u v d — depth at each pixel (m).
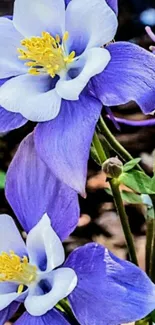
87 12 0.20
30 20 0.21
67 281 0.19
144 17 0.75
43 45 0.21
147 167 0.62
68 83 0.20
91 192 0.59
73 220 0.21
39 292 0.21
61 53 0.21
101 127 0.22
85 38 0.21
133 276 0.19
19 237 0.21
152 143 0.64
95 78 0.20
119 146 0.22
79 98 0.20
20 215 0.21
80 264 0.20
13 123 0.20
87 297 0.20
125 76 0.19
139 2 0.76
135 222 0.56
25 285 0.21
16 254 0.21
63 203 0.21
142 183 0.22
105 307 0.19
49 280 0.21
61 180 0.19
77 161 0.19
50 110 0.20
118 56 0.20
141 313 0.19
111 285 0.19
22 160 0.21
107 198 0.59
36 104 0.20
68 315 0.21
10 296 0.20
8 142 0.64
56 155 0.19
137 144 0.64
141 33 0.75
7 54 0.21
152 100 0.19
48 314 0.20
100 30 0.20
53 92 0.20
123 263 0.19
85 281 0.20
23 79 0.21
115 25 0.20
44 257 0.21
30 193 0.21
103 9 0.20
